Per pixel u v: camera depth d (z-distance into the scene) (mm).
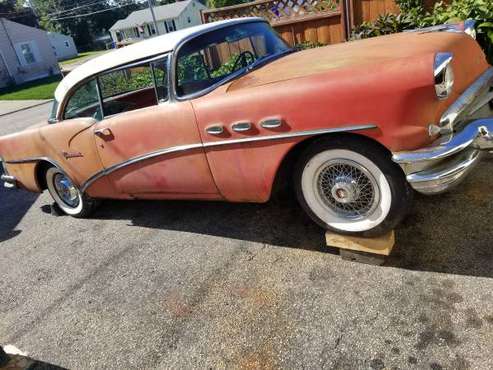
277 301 2494
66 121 3799
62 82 3850
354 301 2357
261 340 2240
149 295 2850
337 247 2746
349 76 2217
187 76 2971
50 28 71438
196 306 2625
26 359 2492
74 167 3910
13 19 39219
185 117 2846
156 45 3072
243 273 2832
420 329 2086
